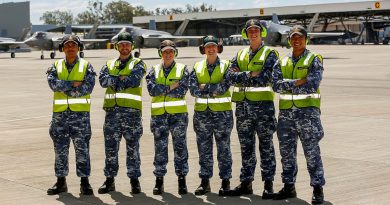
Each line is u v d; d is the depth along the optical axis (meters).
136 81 7.23
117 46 7.38
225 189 7.21
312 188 7.47
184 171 7.29
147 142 11.33
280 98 6.96
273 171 7.11
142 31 59.62
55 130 7.36
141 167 9.00
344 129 12.66
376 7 97.44
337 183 7.70
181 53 70.69
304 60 6.73
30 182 8.07
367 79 27.17
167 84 7.20
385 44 105.38
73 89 7.26
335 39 110.69
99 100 19.89
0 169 8.98
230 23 120.88
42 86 26.55
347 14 108.31
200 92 7.18
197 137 7.32
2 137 12.30
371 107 16.73
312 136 6.70
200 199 7.04
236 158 9.62
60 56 72.69
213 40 7.14
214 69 7.16
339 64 40.25
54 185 7.49
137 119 7.38
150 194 7.32
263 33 7.24
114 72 7.31
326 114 15.26
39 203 6.91
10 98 21.30
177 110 7.26
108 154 7.42
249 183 7.23
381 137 11.53
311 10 104.38
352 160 9.26
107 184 7.45
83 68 7.33
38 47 61.34
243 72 7.02
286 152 6.91
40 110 17.50
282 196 6.96
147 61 48.62
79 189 7.65
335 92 21.39
